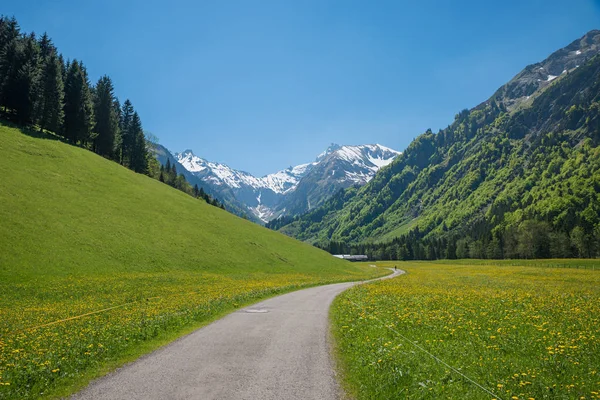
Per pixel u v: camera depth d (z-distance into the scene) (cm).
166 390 893
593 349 1207
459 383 892
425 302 2472
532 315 1906
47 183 6556
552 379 937
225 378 984
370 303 2508
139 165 13150
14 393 885
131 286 3881
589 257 14725
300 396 852
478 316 1889
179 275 5081
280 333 1619
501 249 19000
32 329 1756
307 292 3850
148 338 1488
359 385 926
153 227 6731
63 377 994
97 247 5234
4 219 4884
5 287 3384
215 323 1881
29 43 9450
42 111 9162
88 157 8838
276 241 9462
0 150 6919
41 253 4494
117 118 13275
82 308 2558
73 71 10544
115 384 943
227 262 6594
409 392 845
